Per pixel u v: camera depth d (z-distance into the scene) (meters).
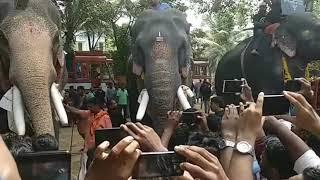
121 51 22.17
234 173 1.87
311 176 1.78
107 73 29.55
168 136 3.56
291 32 8.70
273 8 9.18
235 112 2.38
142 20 6.85
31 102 4.55
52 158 1.44
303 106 2.36
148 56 6.34
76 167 8.48
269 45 9.05
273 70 8.93
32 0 5.16
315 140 2.75
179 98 6.11
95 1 28.61
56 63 5.47
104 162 1.48
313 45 8.58
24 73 4.63
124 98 16.28
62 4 6.11
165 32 6.51
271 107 2.65
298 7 8.98
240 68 10.12
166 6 7.30
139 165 1.62
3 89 5.20
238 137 1.95
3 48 5.02
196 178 1.54
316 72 10.19
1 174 0.91
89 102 6.43
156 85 6.08
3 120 5.38
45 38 4.93
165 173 1.61
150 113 6.21
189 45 6.77
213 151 2.46
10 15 5.02
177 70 6.30
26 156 1.42
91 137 6.15
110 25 30.91
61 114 4.75
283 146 2.48
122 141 1.48
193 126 3.63
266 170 2.67
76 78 28.44
